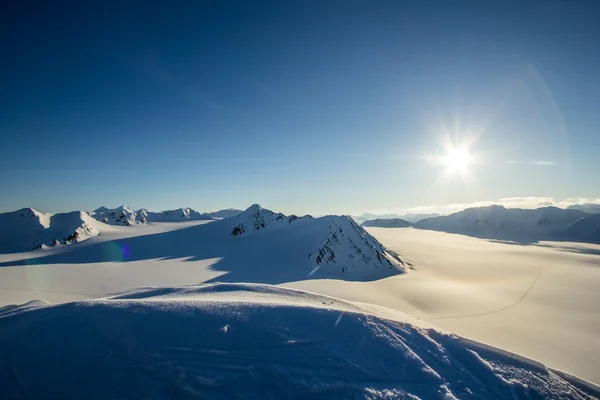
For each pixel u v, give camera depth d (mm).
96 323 8891
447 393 7277
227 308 9930
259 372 7340
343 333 9070
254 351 8039
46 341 8227
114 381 7000
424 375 7793
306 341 8570
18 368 7371
